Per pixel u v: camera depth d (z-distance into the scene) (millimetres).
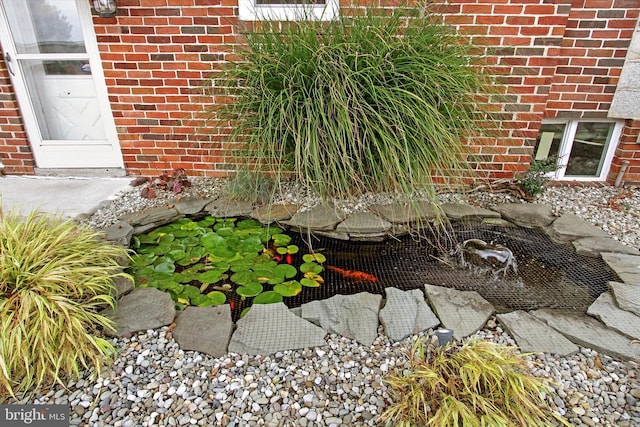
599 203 2730
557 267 2041
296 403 1263
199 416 1216
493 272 2008
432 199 2336
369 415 1222
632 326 1563
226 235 2377
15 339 1258
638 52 2662
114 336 1514
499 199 2789
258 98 2367
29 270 1481
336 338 1534
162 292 1769
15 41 2926
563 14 2551
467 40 2580
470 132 2586
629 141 2896
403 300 1741
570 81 2820
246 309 1745
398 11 2408
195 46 2771
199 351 1457
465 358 1228
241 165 2627
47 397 1269
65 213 2535
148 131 3062
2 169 3234
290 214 2518
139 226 2426
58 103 3176
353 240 2365
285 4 2723
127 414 1220
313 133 2158
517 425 1097
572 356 1438
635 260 2025
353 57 2270
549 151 3123
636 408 1234
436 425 1068
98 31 2758
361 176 2426
